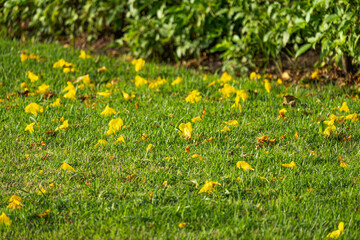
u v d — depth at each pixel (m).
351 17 7.95
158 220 4.37
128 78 9.42
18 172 5.40
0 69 9.29
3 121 6.89
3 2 13.55
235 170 5.41
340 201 4.79
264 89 8.48
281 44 9.63
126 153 5.87
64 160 5.59
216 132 6.43
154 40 10.93
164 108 7.39
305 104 7.66
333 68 9.48
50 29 12.79
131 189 4.98
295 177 5.20
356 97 7.95
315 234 4.17
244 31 10.08
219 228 4.27
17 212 4.52
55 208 4.63
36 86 8.62
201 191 4.74
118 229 4.20
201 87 8.66
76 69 9.55
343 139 6.31
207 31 10.63
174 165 5.55
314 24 8.95
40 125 6.70
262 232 4.19
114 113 7.02
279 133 6.43
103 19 12.26
